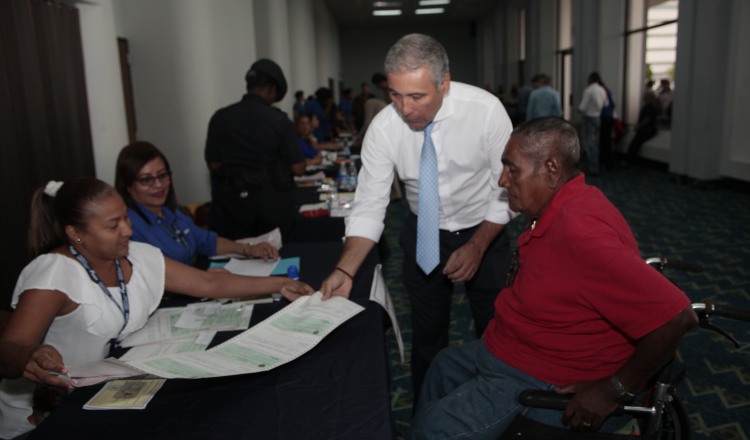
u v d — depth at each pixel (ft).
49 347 4.02
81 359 4.81
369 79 76.48
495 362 4.57
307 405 3.84
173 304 5.87
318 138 31.12
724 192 22.00
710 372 8.41
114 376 4.03
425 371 6.92
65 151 11.59
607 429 4.30
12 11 10.04
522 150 4.19
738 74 21.39
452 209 6.24
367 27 74.84
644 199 21.44
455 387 4.99
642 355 3.63
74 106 11.90
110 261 4.99
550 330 4.21
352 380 4.15
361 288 6.04
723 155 22.17
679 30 23.90
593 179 26.66
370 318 5.28
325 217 10.43
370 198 6.10
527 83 48.37
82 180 4.71
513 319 4.40
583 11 34.22
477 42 71.72
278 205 10.41
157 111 17.21
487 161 5.93
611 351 4.14
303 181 14.76
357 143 22.15
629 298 3.58
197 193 18.06
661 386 3.94
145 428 3.64
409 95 4.95
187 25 17.15
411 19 68.28
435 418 4.47
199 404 3.90
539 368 4.33
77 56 12.01
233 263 7.24
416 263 6.56
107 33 12.80
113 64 13.04
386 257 13.46
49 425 3.69
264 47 31.35
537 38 45.42
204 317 5.46
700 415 7.36
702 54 22.39
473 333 10.19
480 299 6.68
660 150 27.73
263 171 10.26
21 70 10.25
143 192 6.66
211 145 10.52
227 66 22.49
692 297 11.32
